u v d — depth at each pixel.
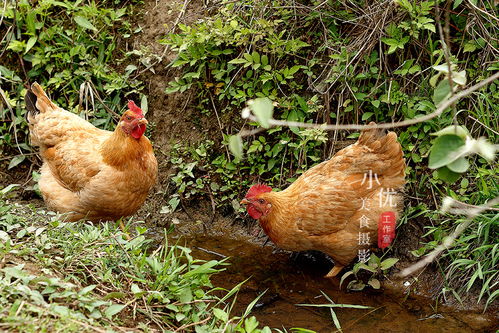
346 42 5.62
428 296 4.80
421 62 5.43
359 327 4.34
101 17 6.48
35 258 3.66
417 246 5.15
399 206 4.95
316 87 5.60
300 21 5.83
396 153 4.69
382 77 5.47
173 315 3.64
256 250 5.60
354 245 4.89
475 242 4.76
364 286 4.95
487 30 5.19
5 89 6.51
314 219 4.82
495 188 4.67
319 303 4.70
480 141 2.35
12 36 6.42
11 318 2.86
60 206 5.02
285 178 5.78
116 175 4.72
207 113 6.12
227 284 4.96
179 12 6.39
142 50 6.29
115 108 6.38
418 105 5.23
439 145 2.34
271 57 5.82
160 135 6.32
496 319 4.42
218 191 6.03
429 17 5.39
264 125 2.27
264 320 4.41
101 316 3.27
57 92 6.50
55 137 5.06
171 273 3.89
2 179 6.39
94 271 3.79
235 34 5.67
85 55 6.35
